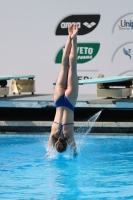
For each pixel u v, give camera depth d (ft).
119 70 171.94
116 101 129.59
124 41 171.22
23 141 121.08
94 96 148.36
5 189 80.64
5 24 172.76
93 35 171.63
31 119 135.03
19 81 153.89
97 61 171.94
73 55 101.76
